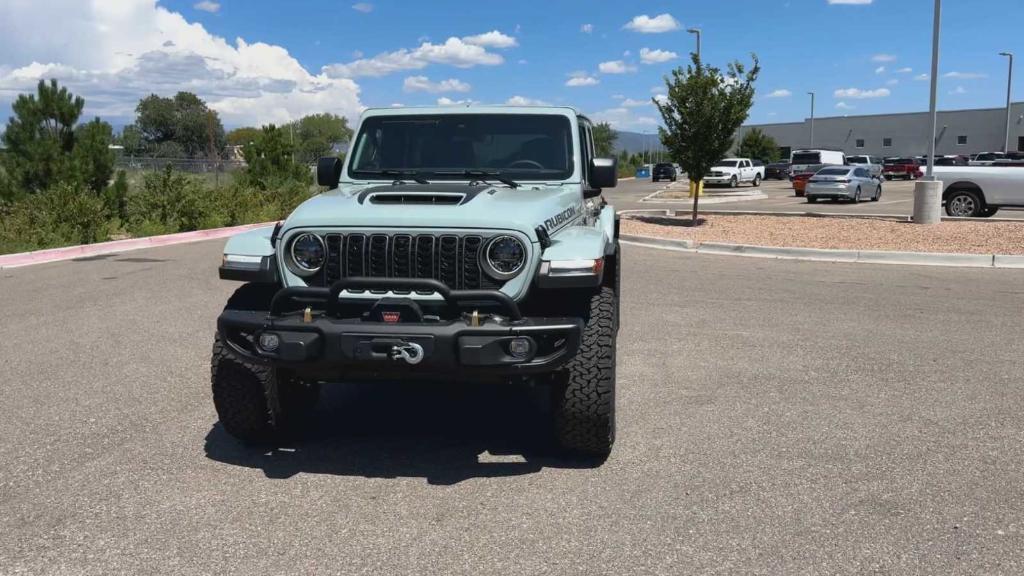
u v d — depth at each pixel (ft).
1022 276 38.34
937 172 67.82
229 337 14.56
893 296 32.71
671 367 21.81
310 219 14.52
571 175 18.47
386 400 19.35
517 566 11.31
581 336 14.06
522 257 14.12
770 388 19.88
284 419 16.10
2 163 58.49
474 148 18.95
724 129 63.57
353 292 14.30
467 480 14.44
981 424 17.21
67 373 21.34
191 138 263.08
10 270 41.32
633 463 15.14
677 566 11.28
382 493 13.85
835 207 90.89
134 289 34.86
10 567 11.24
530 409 18.58
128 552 11.69
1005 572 11.09
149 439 16.44
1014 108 231.50
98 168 61.36
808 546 11.84
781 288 34.73
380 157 19.16
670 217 72.95
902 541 11.98
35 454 15.53
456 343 13.29
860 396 19.21
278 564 11.36
